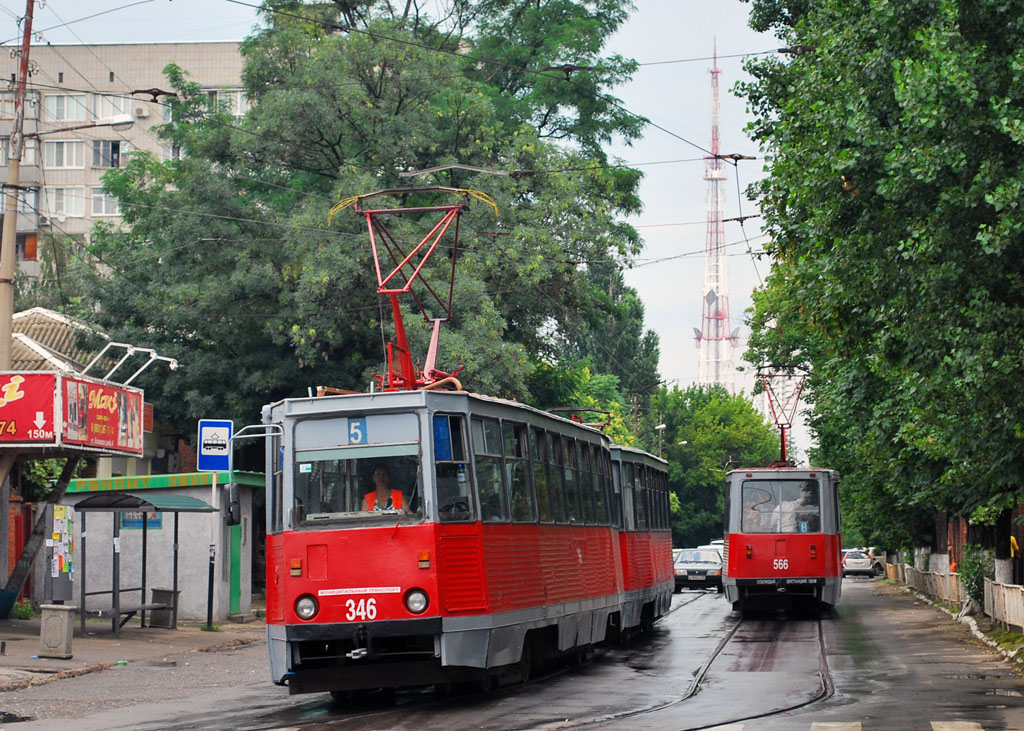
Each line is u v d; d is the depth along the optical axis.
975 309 12.74
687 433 107.19
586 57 47.81
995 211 12.52
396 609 14.37
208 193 40.78
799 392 41.75
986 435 14.57
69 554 27.95
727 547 33.00
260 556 40.53
